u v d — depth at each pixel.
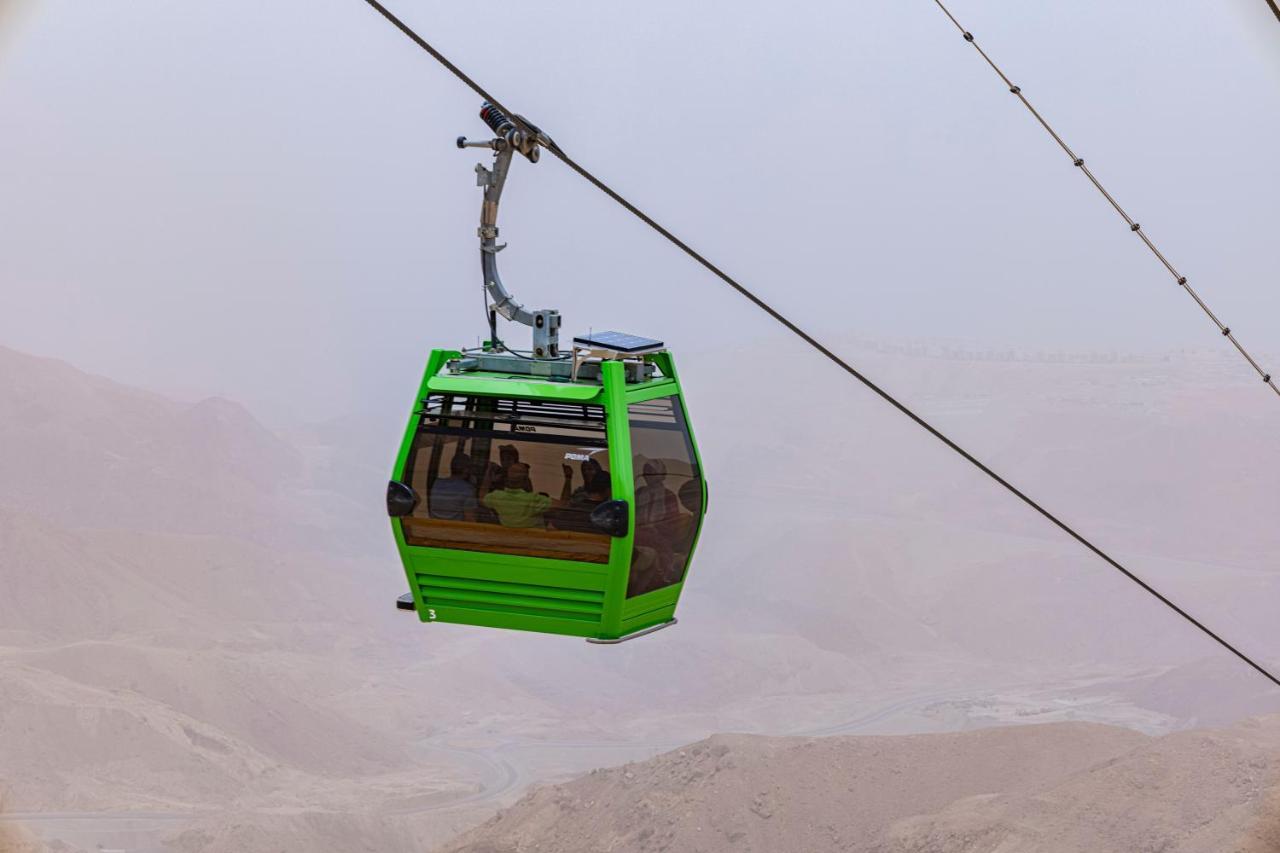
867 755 140.62
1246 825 105.56
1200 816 112.00
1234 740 120.94
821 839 127.19
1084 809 115.56
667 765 150.12
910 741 143.12
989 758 137.12
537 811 153.50
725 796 138.88
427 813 184.50
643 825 139.38
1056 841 112.62
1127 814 114.50
